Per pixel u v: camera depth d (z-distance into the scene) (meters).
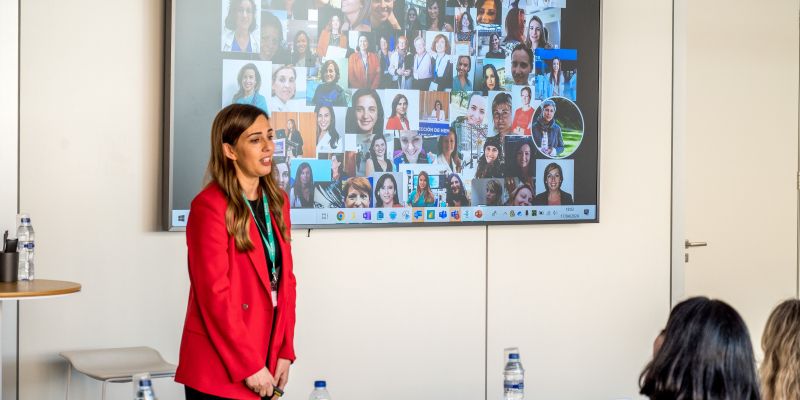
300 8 4.79
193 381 3.16
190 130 4.52
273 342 3.26
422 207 5.12
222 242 3.17
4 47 4.14
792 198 6.79
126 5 4.43
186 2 4.50
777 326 2.65
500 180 5.31
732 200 6.51
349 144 4.93
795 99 6.78
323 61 4.86
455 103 5.18
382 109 5.01
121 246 4.45
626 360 5.82
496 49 5.28
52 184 4.31
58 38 4.30
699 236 6.37
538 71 5.39
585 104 5.52
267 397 3.33
